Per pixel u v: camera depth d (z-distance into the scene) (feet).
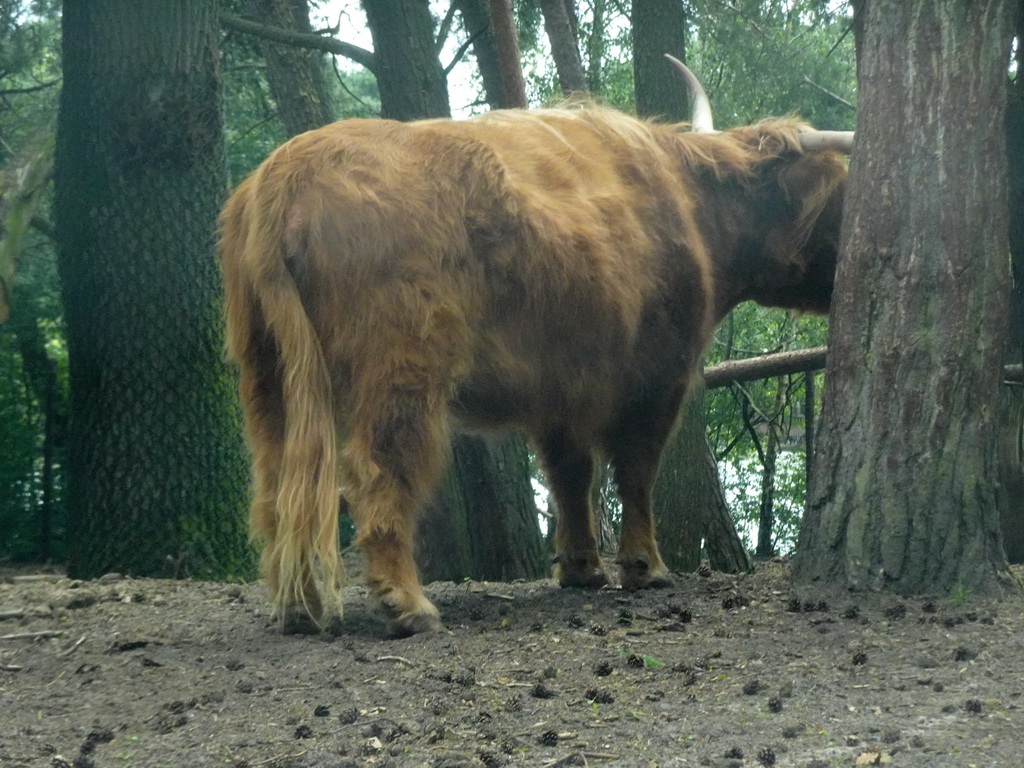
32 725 12.53
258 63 50.65
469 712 12.47
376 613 16.12
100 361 26.66
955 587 17.13
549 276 16.80
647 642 15.33
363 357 15.44
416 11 32.37
